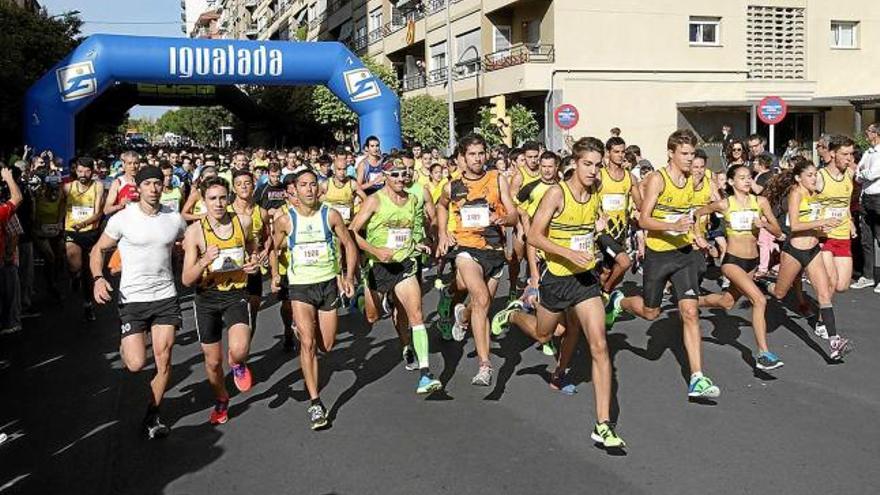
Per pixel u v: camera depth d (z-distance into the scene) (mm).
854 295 10086
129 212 5652
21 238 10266
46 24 29125
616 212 8203
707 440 5281
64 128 19203
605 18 28219
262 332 9047
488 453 5180
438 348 8031
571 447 5234
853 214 10953
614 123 28656
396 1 40250
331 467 5043
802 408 5879
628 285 11141
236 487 4789
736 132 30422
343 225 6160
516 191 9227
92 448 5531
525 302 7602
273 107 41750
